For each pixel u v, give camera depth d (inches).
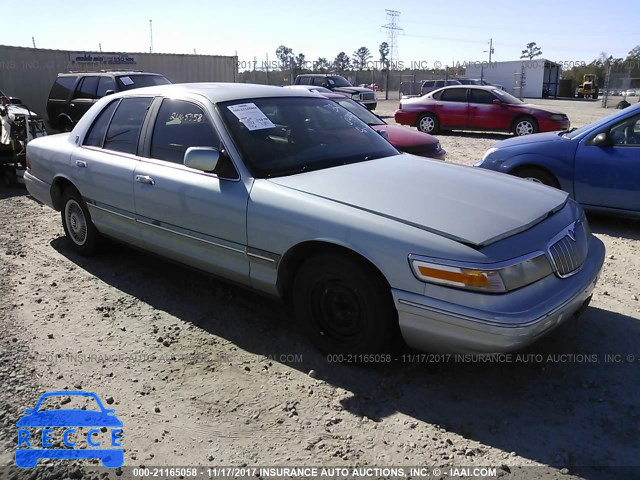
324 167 152.3
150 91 181.9
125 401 123.4
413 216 122.1
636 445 108.2
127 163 176.1
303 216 131.0
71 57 715.4
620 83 1438.2
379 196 131.3
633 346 144.0
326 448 108.6
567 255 125.5
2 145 329.4
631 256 214.8
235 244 146.3
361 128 182.9
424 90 1363.2
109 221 188.9
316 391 126.8
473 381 130.1
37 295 178.7
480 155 479.8
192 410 120.4
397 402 122.6
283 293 143.9
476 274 110.3
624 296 175.6
